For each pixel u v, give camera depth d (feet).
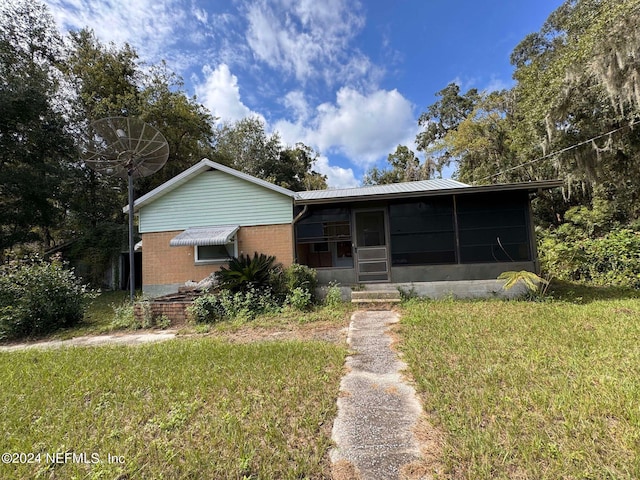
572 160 41.50
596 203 43.52
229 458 7.89
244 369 13.66
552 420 8.70
